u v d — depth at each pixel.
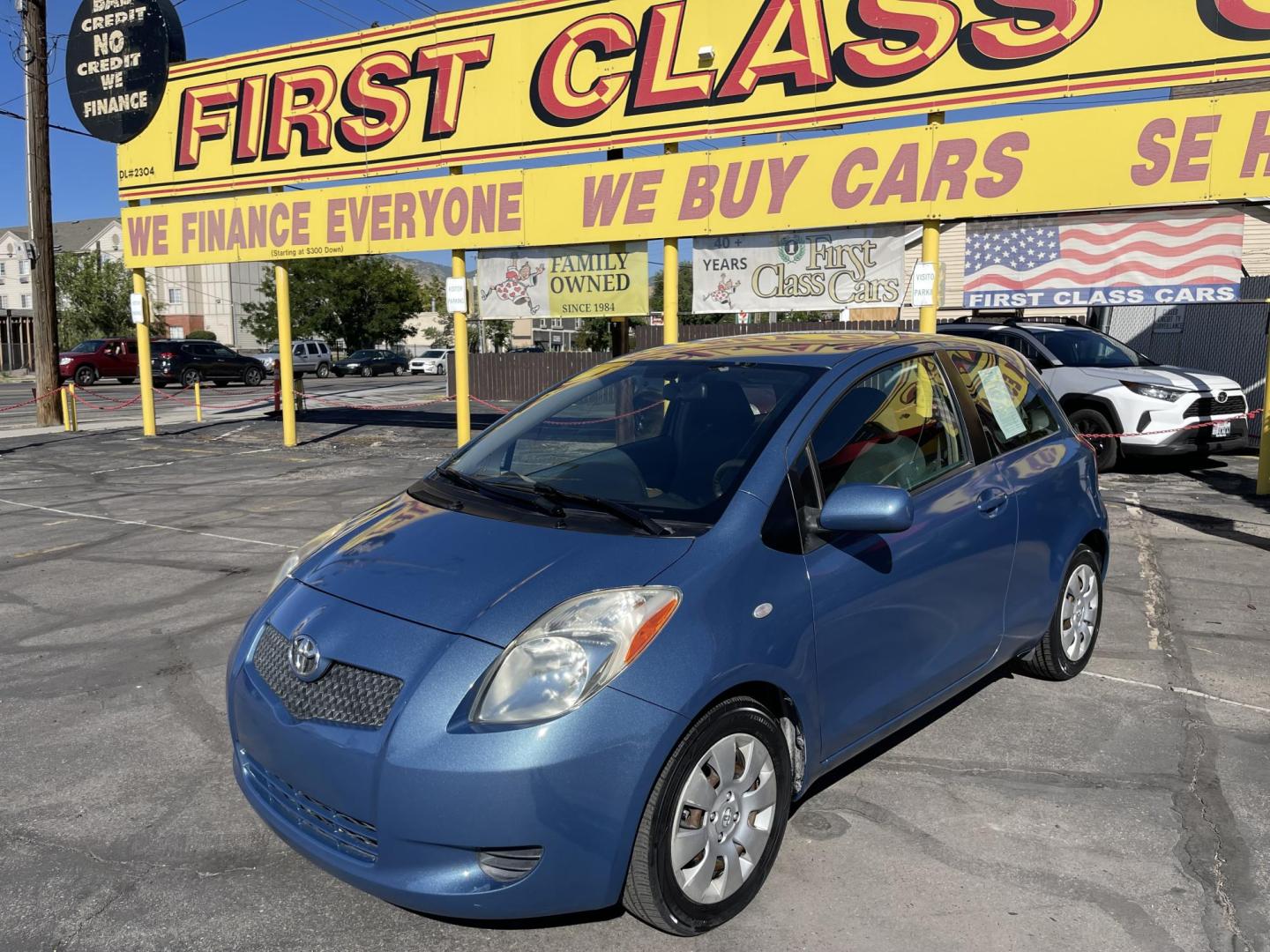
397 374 47.84
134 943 2.83
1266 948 2.73
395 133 12.84
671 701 2.62
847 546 3.23
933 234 9.90
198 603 6.32
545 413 4.00
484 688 2.59
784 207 10.52
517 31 11.77
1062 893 3.00
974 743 4.04
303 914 2.97
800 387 3.50
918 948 2.75
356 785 2.63
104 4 14.93
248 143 14.09
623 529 3.04
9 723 4.43
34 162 18.25
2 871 3.21
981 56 9.37
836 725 3.21
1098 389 10.73
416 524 3.35
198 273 86.50
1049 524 4.29
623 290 11.72
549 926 2.90
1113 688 4.62
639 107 11.10
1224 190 8.69
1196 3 8.56
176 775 3.90
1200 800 3.55
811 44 10.09
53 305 18.61
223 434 16.81
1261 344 12.62
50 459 13.84
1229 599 6.02
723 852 2.83
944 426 3.91
